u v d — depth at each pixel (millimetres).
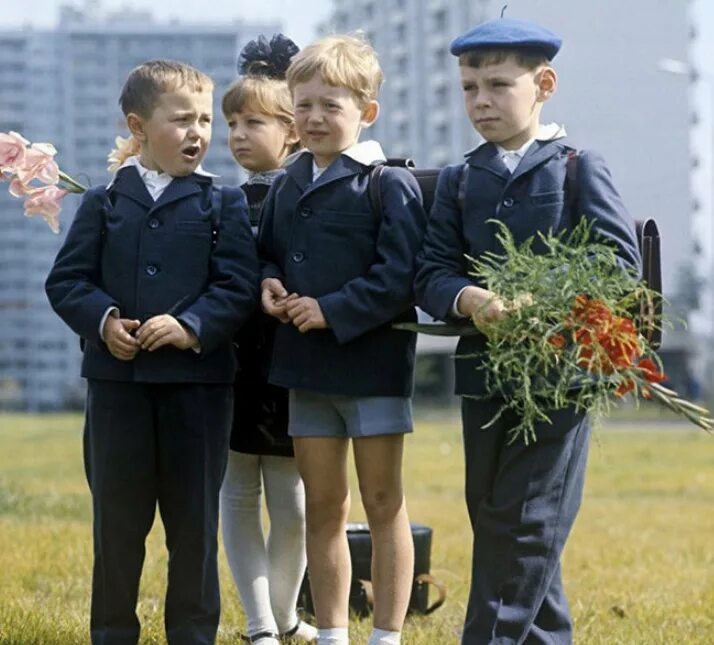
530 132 6176
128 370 6227
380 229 6266
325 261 6297
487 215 6066
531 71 6102
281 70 7191
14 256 92750
